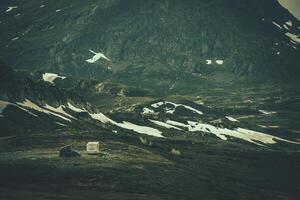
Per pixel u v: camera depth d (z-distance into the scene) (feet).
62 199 617.21
